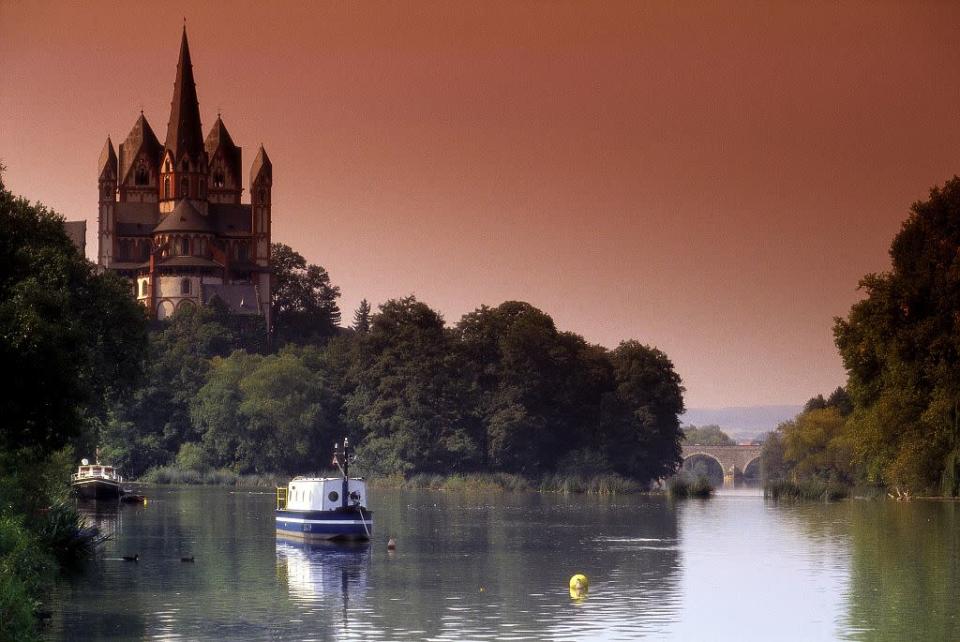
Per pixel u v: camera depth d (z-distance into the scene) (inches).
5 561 3230.8
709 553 5580.7
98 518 7760.8
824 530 6663.4
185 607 3951.8
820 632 3548.2
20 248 4672.7
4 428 4040.4
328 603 4045.3
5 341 3885.3
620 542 6215.6
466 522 7731.3
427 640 3422.7
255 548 5807.1
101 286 7130.9
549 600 4128.9
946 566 4943.4
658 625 3654.0
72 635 3472.0
